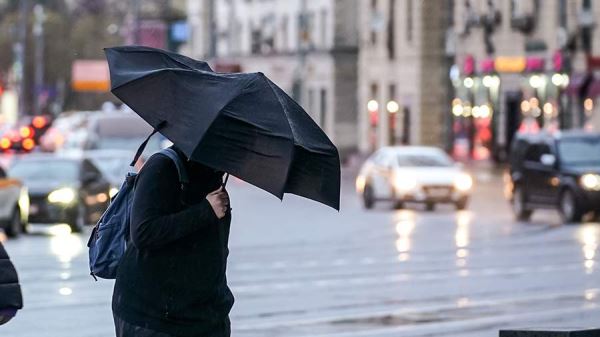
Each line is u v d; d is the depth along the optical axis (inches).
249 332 903.1
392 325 935.0
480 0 3973.9
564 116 3447.3
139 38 4628.4
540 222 2048.5
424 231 1862.7
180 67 452.1
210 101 427.5
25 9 6220.5
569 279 1232.2
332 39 5029.5
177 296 439.5
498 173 3774.6
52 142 3971.5
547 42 3599.9
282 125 429.1
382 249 1573.6
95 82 5502.0
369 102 4726.9
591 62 3208.7
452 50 4156.0
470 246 1604.3
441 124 4232.3
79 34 7022.6
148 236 431.8
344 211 2426.2
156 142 2586.1
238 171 426.3
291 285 1195.3
